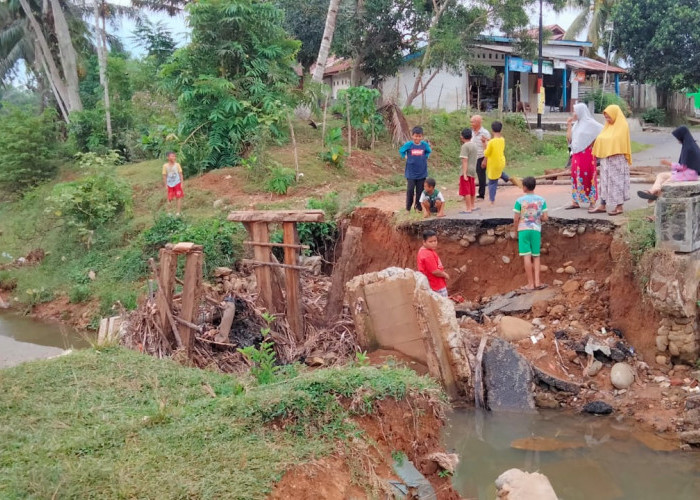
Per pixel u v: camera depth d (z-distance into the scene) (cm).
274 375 700
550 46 3544
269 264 1004
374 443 503
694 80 3578
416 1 2491
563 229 1061
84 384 565
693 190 844
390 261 1284
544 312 1009
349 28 2586
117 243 1639
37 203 2183
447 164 2155
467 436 795
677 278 841
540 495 536
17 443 455
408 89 3133
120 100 2684
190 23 1872
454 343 891
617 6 3631
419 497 497
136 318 930
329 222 1426
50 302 1509
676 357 879
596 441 768
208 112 1873
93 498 388
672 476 682
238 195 1666
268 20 1950
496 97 3334
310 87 2006
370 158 1988
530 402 864
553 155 2344
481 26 2577
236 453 443
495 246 1142
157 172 2019
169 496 390
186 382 579
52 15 2997
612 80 3847
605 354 908
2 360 1026
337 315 1013
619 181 1034
